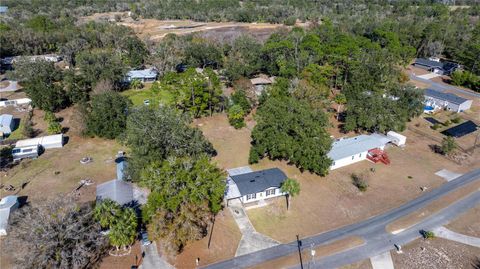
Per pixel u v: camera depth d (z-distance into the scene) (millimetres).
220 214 56156
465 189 63188
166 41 138125
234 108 87688
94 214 45969
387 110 79062
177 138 58688
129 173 60375
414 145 79938
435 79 128750
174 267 46094
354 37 141625
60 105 98125
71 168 69125
